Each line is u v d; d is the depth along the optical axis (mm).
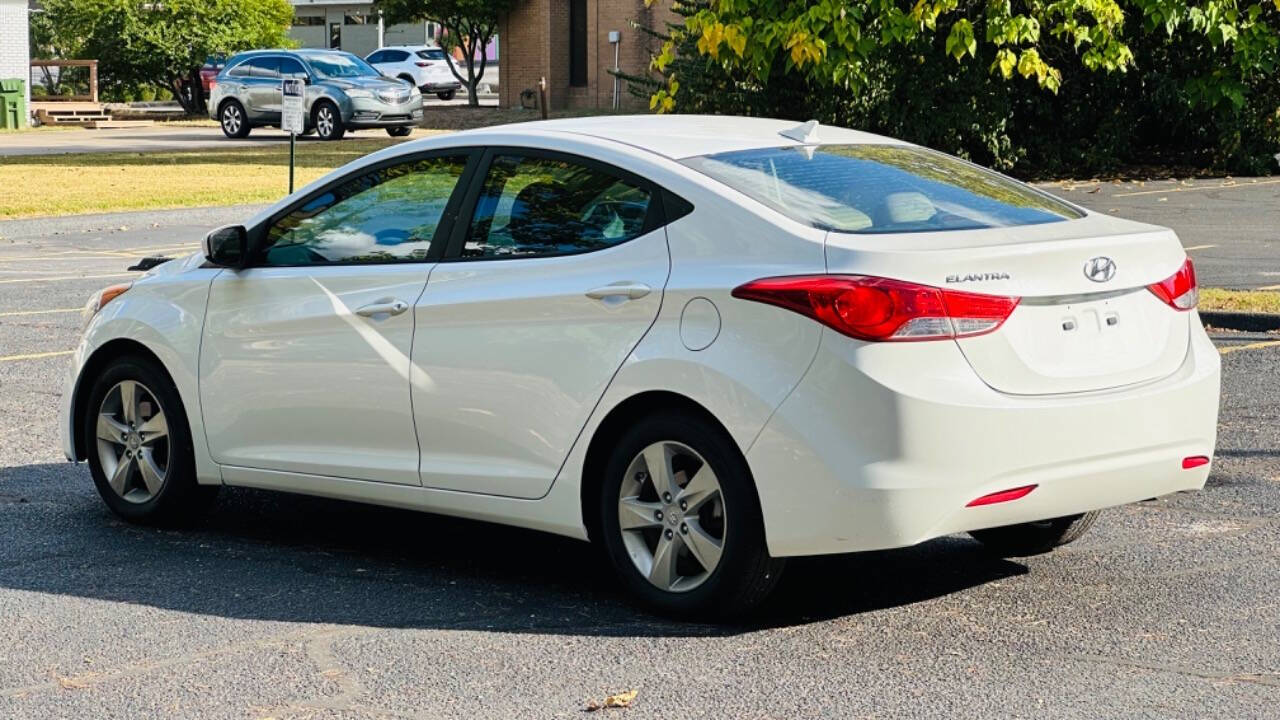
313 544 6758
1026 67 20297
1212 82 25672
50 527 7020
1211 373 5648
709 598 5402
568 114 46781
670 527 5504
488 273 5902
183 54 49250
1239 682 4848
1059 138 26781
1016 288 5176
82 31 50000
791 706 4676
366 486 6285
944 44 24984
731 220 5398
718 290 5289
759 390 5152
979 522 5180
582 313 5613
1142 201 22234
